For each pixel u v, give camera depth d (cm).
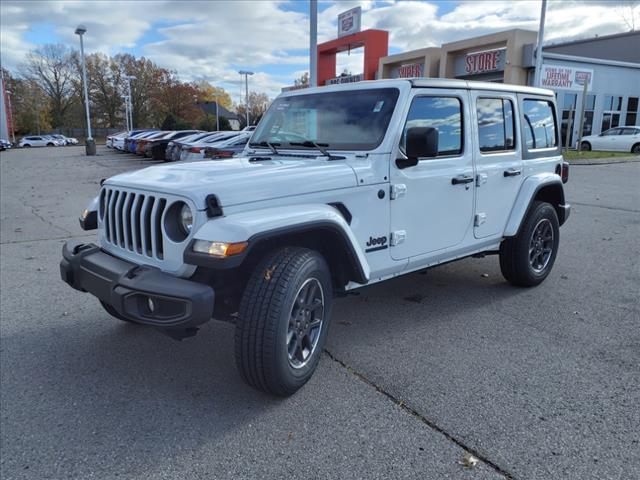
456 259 455
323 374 355
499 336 417
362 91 404
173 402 323
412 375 353
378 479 250
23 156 3447
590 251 693
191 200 286
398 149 374
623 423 294
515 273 518
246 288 303
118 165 2405
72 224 920
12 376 359
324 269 328
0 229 878
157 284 283
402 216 385
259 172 324
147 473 257
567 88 2645
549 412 305
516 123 491
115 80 8338
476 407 311
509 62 2467
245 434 288
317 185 330
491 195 463
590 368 360
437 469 257
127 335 427
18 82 8306
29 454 273
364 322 450
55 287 554
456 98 424
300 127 427
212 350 399
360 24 3123
